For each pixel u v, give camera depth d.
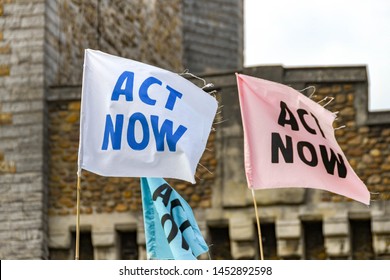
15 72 28.34
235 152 27.72
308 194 27.44
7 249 27.73
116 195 27.92
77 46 29.83
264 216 27.52
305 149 21.17
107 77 20.95
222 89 27.89
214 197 27.70
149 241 21.41
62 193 28.02
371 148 27.44
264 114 21.23
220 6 36.28
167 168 20.70
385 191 27.28
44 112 28.12
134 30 32.16
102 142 20.75
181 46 34.91
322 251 27.50
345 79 27.62
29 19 28.50
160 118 20.78
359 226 27.48
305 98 21.48
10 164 28.00
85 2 30.22
